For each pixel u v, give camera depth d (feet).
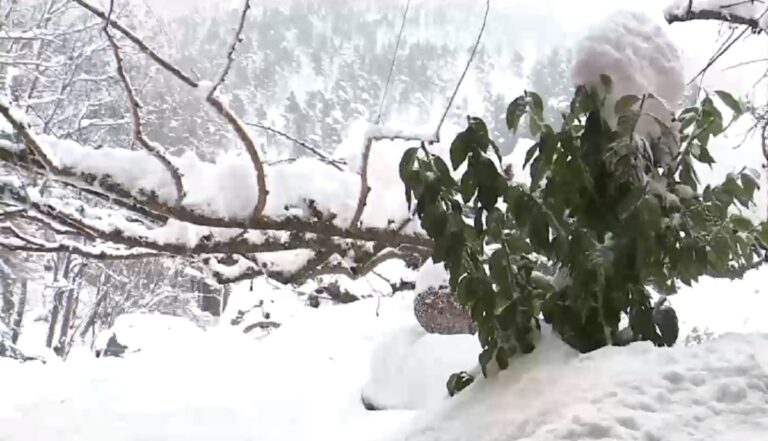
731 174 8.98
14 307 65.31
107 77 45.27
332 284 29.48
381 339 21.75
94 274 68.18
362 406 20.10
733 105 8.95
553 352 8.27
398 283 28.78
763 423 5.94
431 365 19.29
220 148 26.84
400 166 8.95
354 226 15.74
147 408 21.45
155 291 65.92
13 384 25.49
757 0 18.17
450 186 8.81
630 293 8.51
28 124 14.35
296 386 24.23
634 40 9.02
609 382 6.99
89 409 21.50
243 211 15.44
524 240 8.82
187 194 15.23
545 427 6.54
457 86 13.24
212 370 27.63
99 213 17.10
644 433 6.03
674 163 8.97
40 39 39.40
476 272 8.61
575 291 8.38
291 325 34.22
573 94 9.71
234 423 19.53
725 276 10.00
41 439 18.71
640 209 8.16
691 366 6.95
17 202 15.83
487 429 7.20
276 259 18.58
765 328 21.20
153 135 28.58
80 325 70.13
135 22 21.70
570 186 8.47
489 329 8.47
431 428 7.99
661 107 8.92
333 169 16.58
